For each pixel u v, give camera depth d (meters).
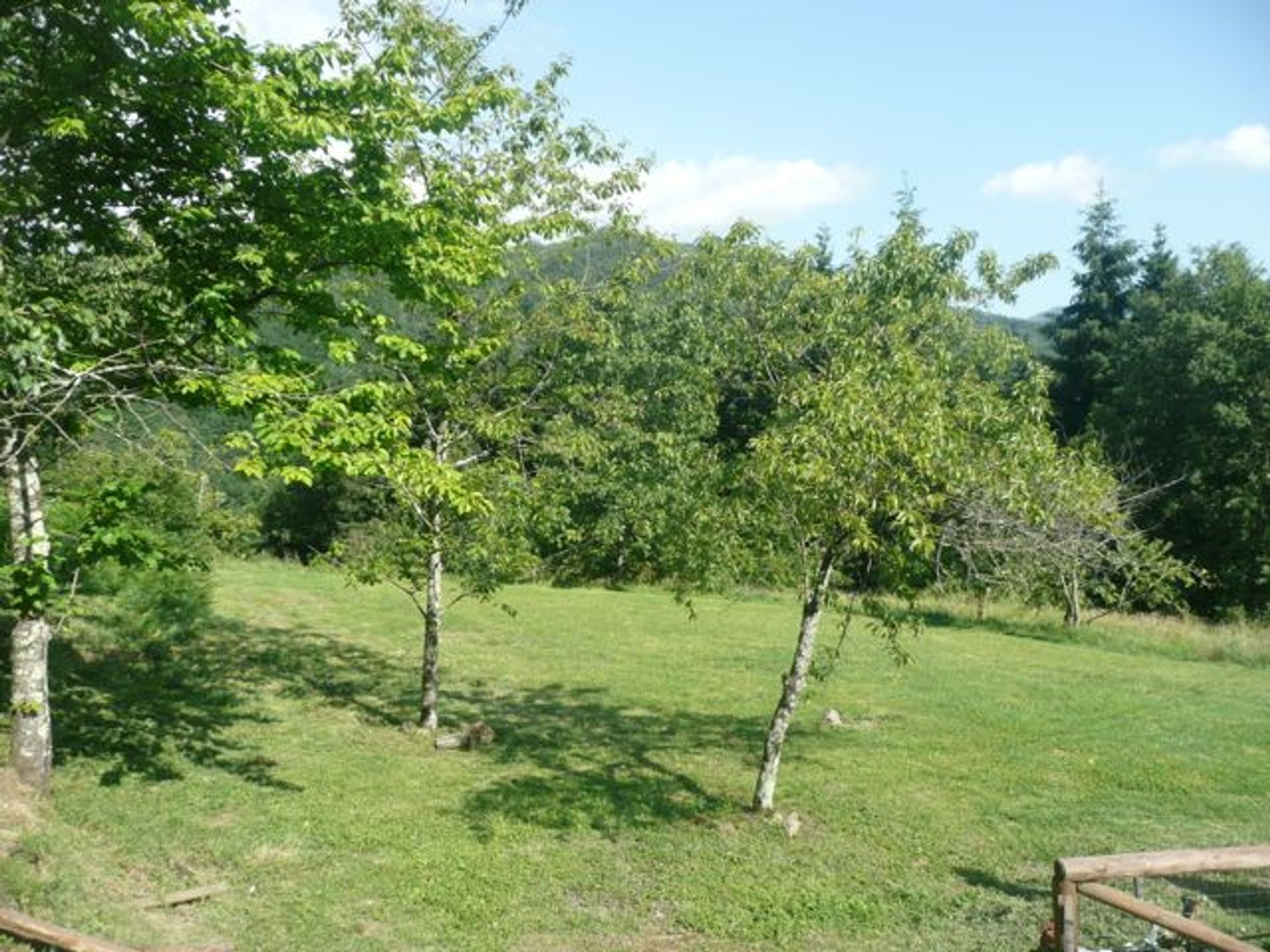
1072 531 8.80
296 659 16.45
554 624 22.09
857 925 7.49
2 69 8.06
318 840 8.69
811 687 16.47
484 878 8.05
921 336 9.70
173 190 9.11
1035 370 9.09
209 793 9.57
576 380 12.20
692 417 10.91
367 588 25.28
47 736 8.92
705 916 7.52
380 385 9.20
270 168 8.76
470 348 11.55
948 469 8.27
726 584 10.05
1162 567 12.34
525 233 11.84
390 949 6.80
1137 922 7.52
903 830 9.60
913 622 10.10
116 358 7.93
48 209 8.68
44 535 8.55
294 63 8.48
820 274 10.34
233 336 8.46
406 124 9.66
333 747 11.58
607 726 13.41
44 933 5.47
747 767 11.60
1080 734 13.90
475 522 11.88
